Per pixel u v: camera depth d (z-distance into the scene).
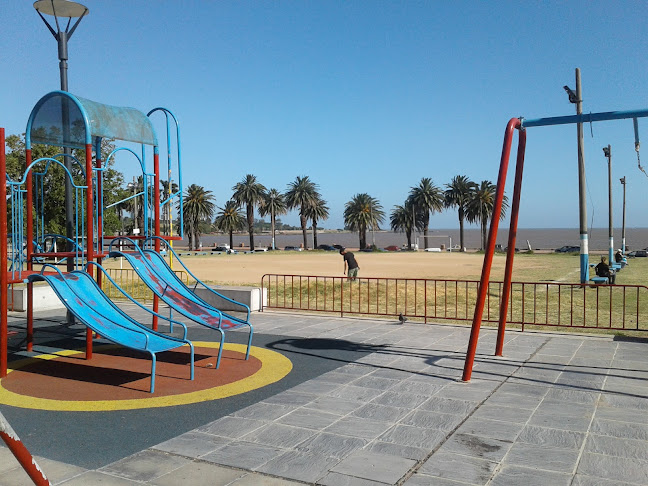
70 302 7.46
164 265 9.62
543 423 5.71
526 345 9.69
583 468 4.60
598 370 7.93
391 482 4.33
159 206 10.95
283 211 93.19
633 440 5.23
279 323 12.25
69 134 10.24
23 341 10.40
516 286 22.75
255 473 4.50
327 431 5.49
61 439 5.32
